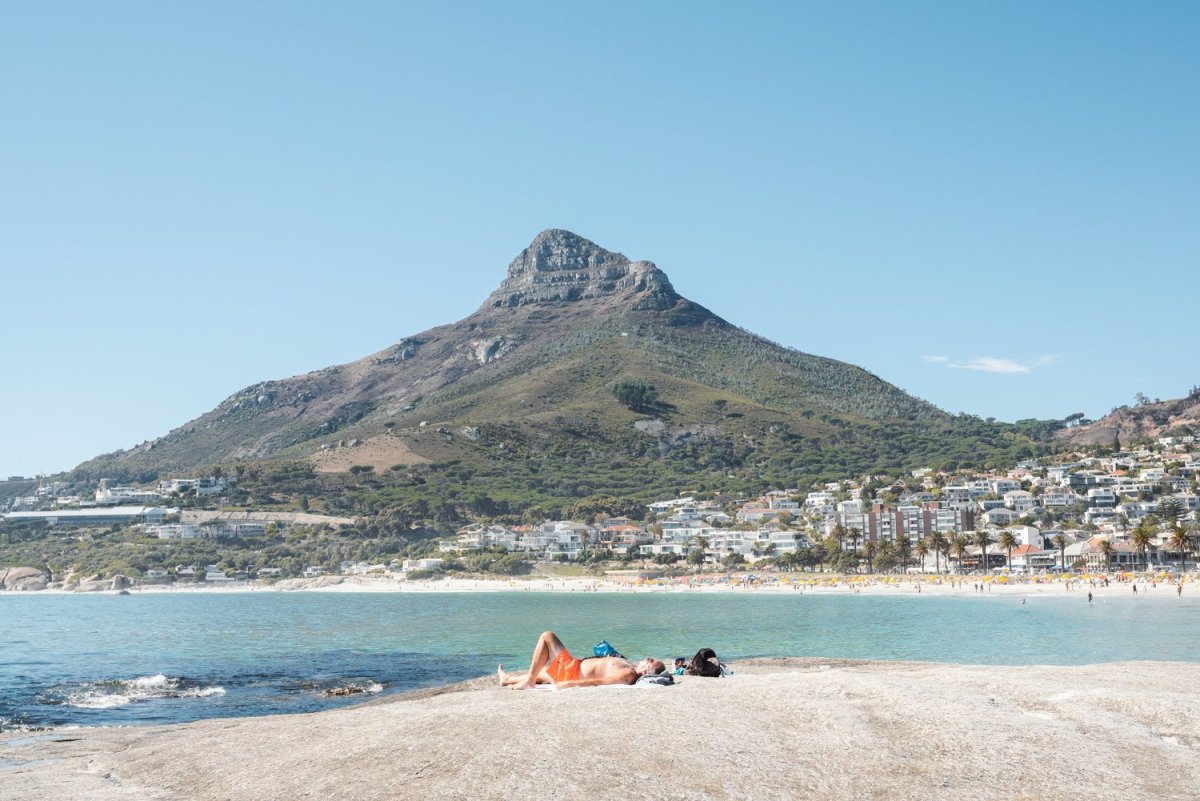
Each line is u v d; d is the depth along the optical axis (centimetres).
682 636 9119
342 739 1536
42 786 1541
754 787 1259
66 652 8362
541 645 1977
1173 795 1266
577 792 1229
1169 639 8219
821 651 7344
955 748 1393
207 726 2423
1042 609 13588
